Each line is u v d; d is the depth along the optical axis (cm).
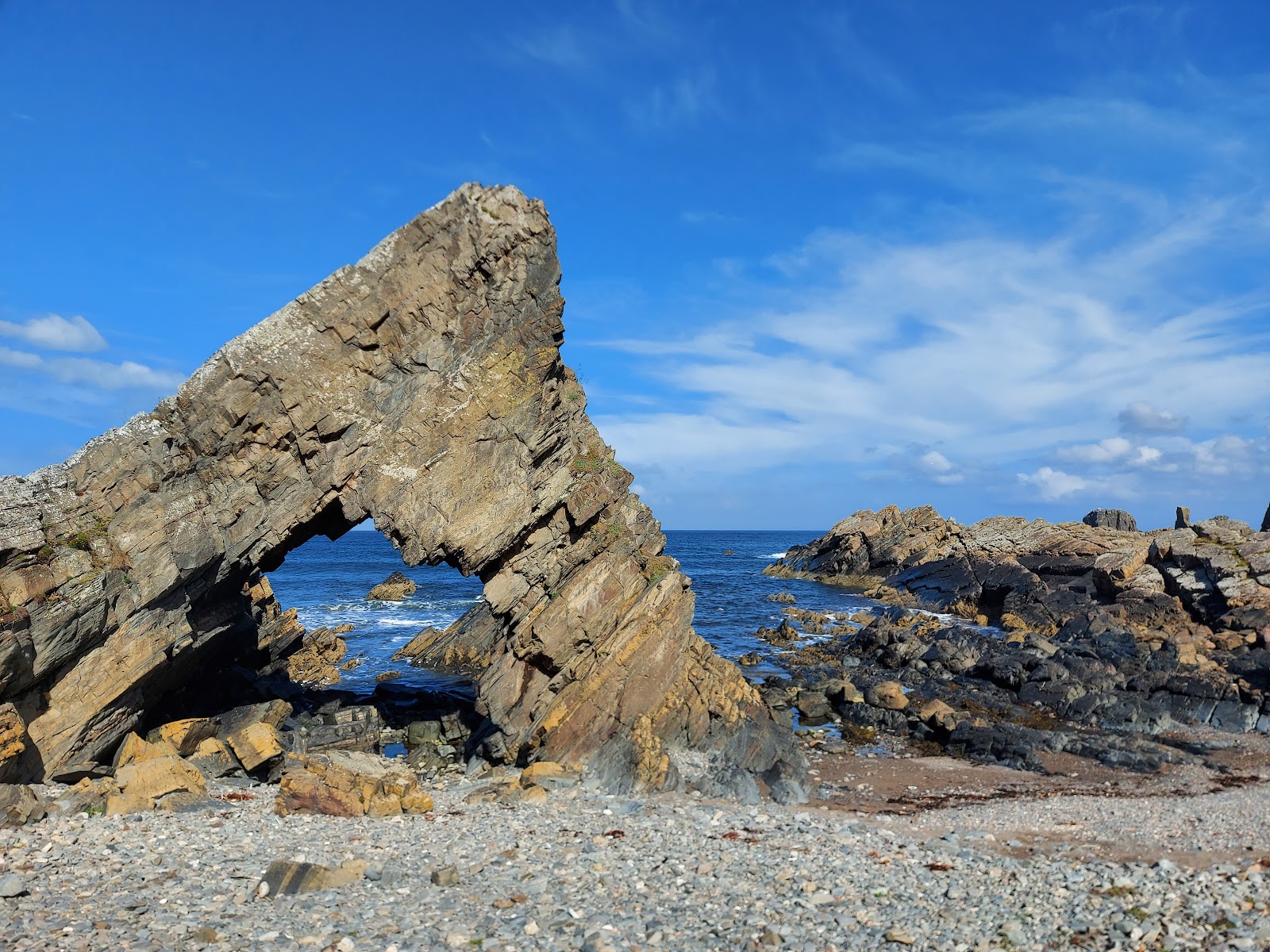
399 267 3038
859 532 12044
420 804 2498
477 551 3084
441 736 3784
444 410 3077
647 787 2886
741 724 3325
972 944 1445
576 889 1691
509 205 3058
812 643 7062
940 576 9975
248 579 4434
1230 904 1602
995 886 1791
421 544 3036
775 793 3022
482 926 1437
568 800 2711
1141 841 2314
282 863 1622
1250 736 3859
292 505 3067
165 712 3431
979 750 3734
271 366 2991
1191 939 1434
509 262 3083
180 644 2977
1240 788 3109
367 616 8512
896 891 1755
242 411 2994
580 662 3216
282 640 5081
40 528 2656
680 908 1586
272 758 2873
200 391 2967
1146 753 3575
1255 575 6612
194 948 1262
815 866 1908
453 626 6419
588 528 3384
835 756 3706
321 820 2275
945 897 1723
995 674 4938
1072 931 1496
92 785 2386
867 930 1494
